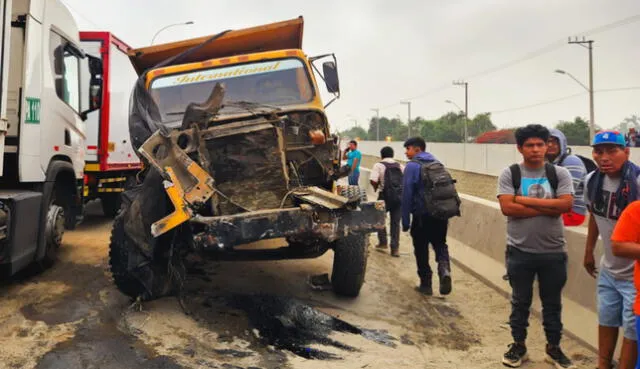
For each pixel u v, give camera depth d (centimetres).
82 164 761
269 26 687
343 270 554
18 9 583
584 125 6241
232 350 432
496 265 654
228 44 708
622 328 395
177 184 452
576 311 484
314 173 592
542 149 401
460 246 775
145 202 483
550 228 402
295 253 529
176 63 723
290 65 648
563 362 413
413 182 581
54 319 476
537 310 533
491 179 2708
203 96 630
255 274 657
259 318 507
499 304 586
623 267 360
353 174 1202
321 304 559
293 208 459
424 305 579
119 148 1032
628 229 314
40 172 608
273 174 510
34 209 568
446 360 433
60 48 680
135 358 405
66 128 693
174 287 513
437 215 567
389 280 674
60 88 678
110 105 978
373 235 989
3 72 522
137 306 510
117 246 493
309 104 629
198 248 451
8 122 553
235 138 503
